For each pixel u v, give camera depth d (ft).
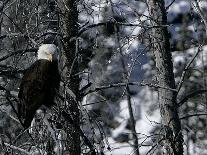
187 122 73.97
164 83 55.16
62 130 40.24
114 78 73.00
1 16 46.16
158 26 49.65
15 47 48.39
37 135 39.65
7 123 56.75
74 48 51.34
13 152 39.65
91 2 52.85
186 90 78.28
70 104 45.16
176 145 53.98
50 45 42.73
